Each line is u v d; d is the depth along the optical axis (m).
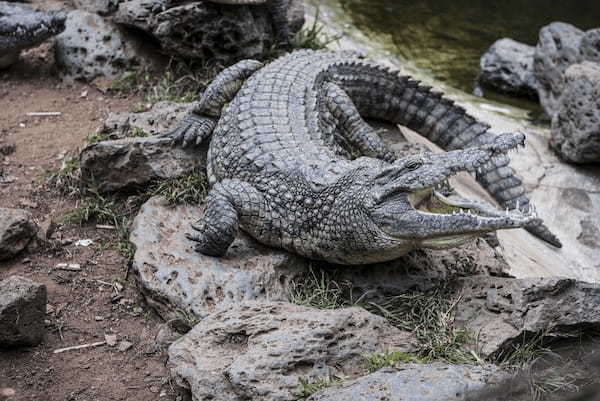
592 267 13.97
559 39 18.25
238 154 11.71
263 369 8.54
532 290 10.12
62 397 9.28
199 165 12.65
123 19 15.60
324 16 20.56
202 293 10.26
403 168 9.96
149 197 12.37
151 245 10.96
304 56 14.27
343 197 10.39
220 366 8.76
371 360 8.84
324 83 13.77
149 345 10.19
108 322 10.49
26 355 9.74
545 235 14.16
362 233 10.24
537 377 8.36
